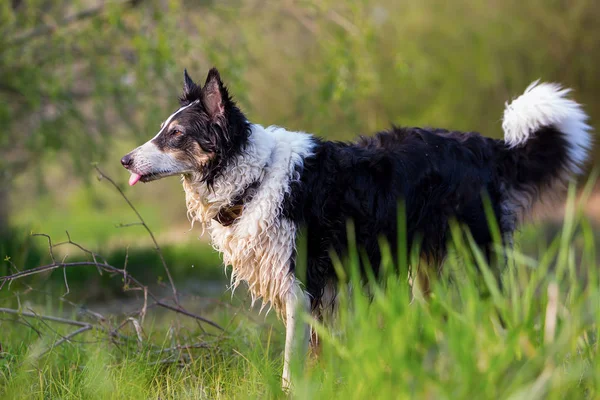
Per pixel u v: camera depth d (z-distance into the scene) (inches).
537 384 171.9
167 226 1197.1
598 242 607.2
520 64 970.7
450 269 278.8
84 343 305.4
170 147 281.9
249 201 276.5
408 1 979.3
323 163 279.7
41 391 248.4
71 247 824.9
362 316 200.7
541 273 202.8
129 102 610.5
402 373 180.1
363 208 280.2
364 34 581.9
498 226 299.7
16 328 343.0
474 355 181.6
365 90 591.5
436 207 291.4
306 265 273.6
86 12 589.9
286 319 283.9
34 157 696.4
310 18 716.0
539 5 954.7
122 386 251.4
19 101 633.0
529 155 308.0
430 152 293.3
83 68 629.3
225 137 275.4
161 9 575.8
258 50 941.2
